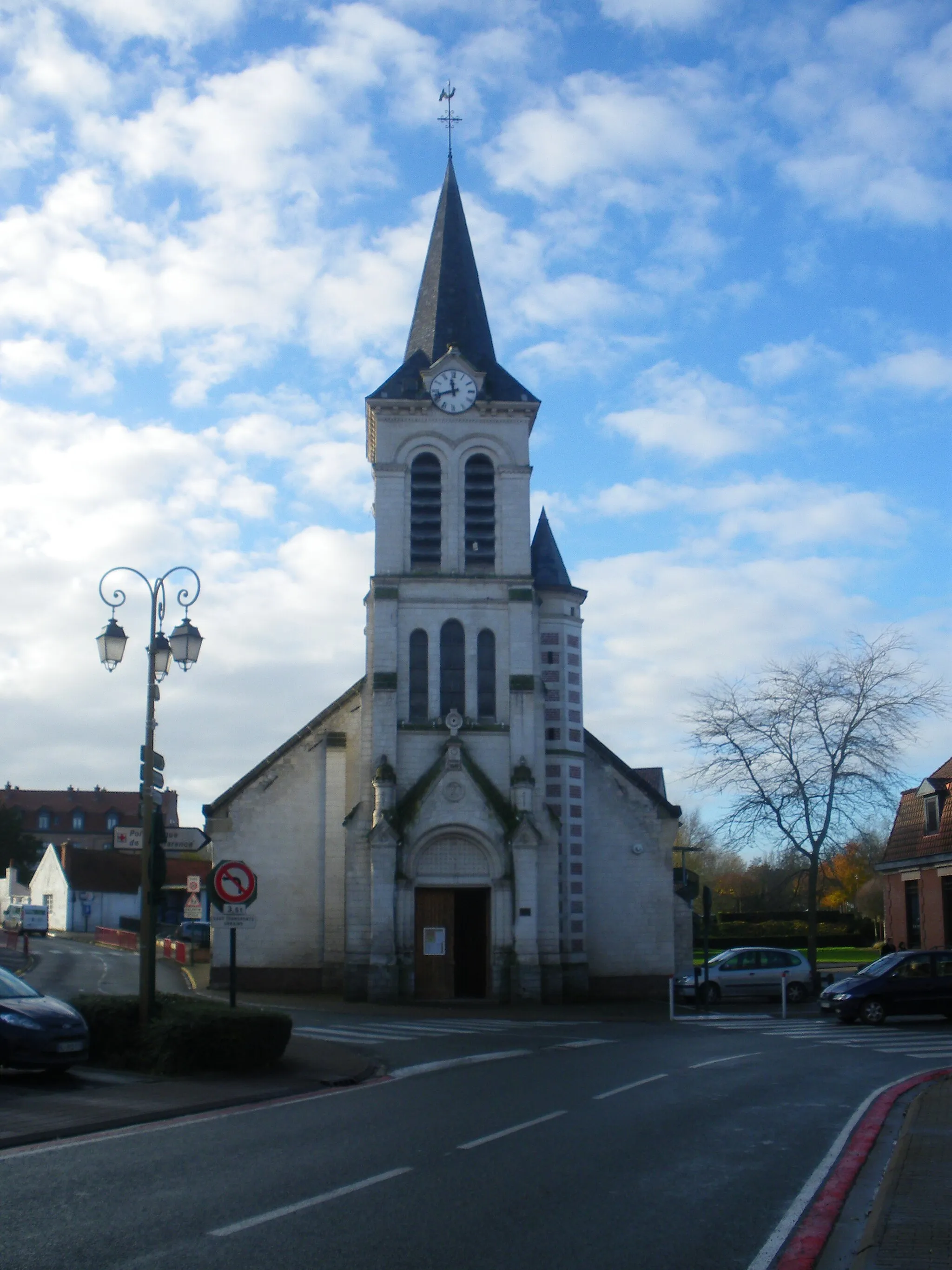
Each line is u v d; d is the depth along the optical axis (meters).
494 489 39.94
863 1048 24.41
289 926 40.38
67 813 123.25
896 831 51.09
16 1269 7.95
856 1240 9.30
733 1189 10.70
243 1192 10.18
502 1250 8.59
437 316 41.94
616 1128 13.58
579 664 41.53
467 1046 23.73
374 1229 9.09
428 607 39.00
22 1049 16.81
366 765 37.84
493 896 36.59
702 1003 37.47
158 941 60.16
